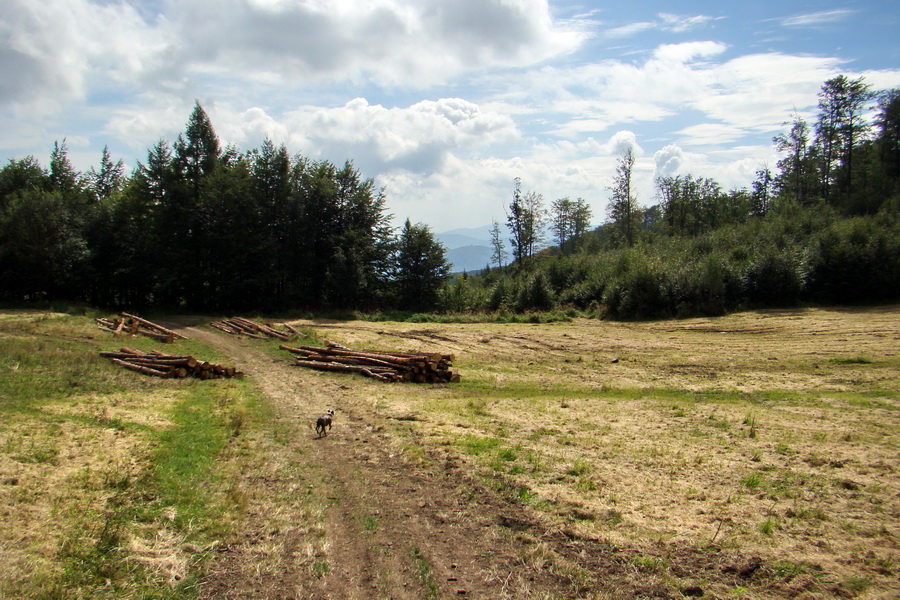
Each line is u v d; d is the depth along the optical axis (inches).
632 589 202.5
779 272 1341.0
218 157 1688.0
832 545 233.5
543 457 361.7
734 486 306.7
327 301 1722.4
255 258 1605.6
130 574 201.8
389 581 207.6
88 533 224.1
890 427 436.5
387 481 318.7
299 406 533.0
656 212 3058.6
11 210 1457.9
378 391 631.2
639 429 442.0
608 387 655.1
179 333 1127.0
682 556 225.5
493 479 318.3
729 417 483.2
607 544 236.7
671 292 1392.7
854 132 2329.0
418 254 1812.3
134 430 380.8
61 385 514.6
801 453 367.6
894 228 1413.6
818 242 1401.3
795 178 2613.2
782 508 274.1
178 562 213.5
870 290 1294.3
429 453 372.5
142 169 1578.5
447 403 557.6
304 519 262.4
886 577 207.3
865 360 759.1
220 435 399.9
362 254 1697.8
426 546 237.0
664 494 294.4
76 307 1360.7
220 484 298.7
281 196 1708.9
